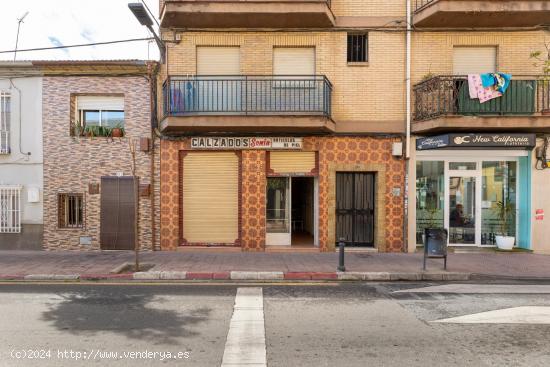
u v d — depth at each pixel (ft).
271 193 36.78
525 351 14.35
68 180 35.68
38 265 28.89
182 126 33.32
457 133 34.06
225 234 36.01
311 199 41.01
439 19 33.71
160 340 15.15
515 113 33.53
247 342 15.01
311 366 12.96
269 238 36.58
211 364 13.05
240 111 33.47
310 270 27.35
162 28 35.24
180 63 35.17
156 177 35.76
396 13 35.32
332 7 35.22
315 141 35.55
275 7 32.45
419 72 35.42
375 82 35.47
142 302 20.42
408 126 35.12
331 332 16.16
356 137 35.55
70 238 35.63
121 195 35.68
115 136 35.81
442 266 28.99
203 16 33.09
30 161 35.81
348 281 25.96
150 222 35.55
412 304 20.36
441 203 37.35
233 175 36.09
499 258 32.37
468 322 17.52
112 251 35.19
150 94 35.50
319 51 35.22
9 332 15.93
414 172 35.70
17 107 35.73
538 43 35.04
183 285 24.45
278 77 35.47
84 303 20.18
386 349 14.43
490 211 37.63
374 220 36.35
